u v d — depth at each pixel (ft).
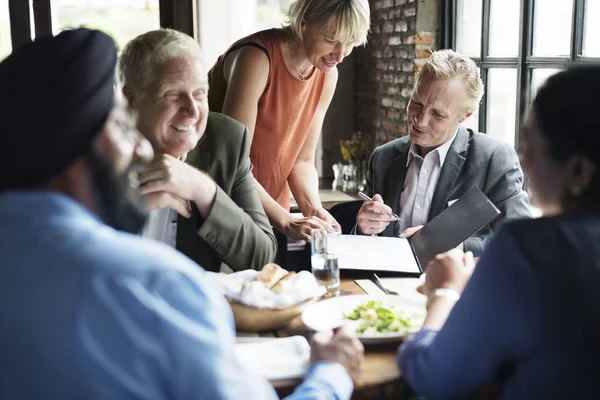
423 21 12.90
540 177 3.32
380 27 14.78
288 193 8.97
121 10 13.15
